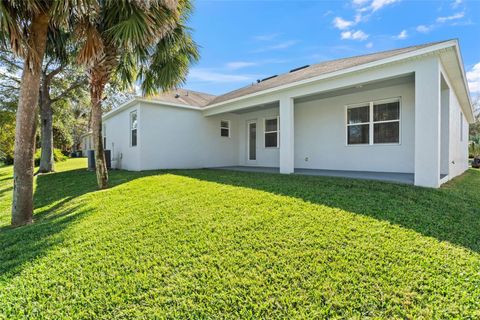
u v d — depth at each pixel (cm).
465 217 360
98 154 648
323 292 208
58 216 459
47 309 208
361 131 783
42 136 1089
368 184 535
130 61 672
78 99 1296
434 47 466
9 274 261
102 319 197
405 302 192
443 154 675
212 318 192
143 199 513
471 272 221
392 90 715
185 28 633
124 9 476
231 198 472
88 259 283
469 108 1016
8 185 878
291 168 756
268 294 211
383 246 270
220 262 260
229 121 1193
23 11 400
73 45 585
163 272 251
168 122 998
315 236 299
